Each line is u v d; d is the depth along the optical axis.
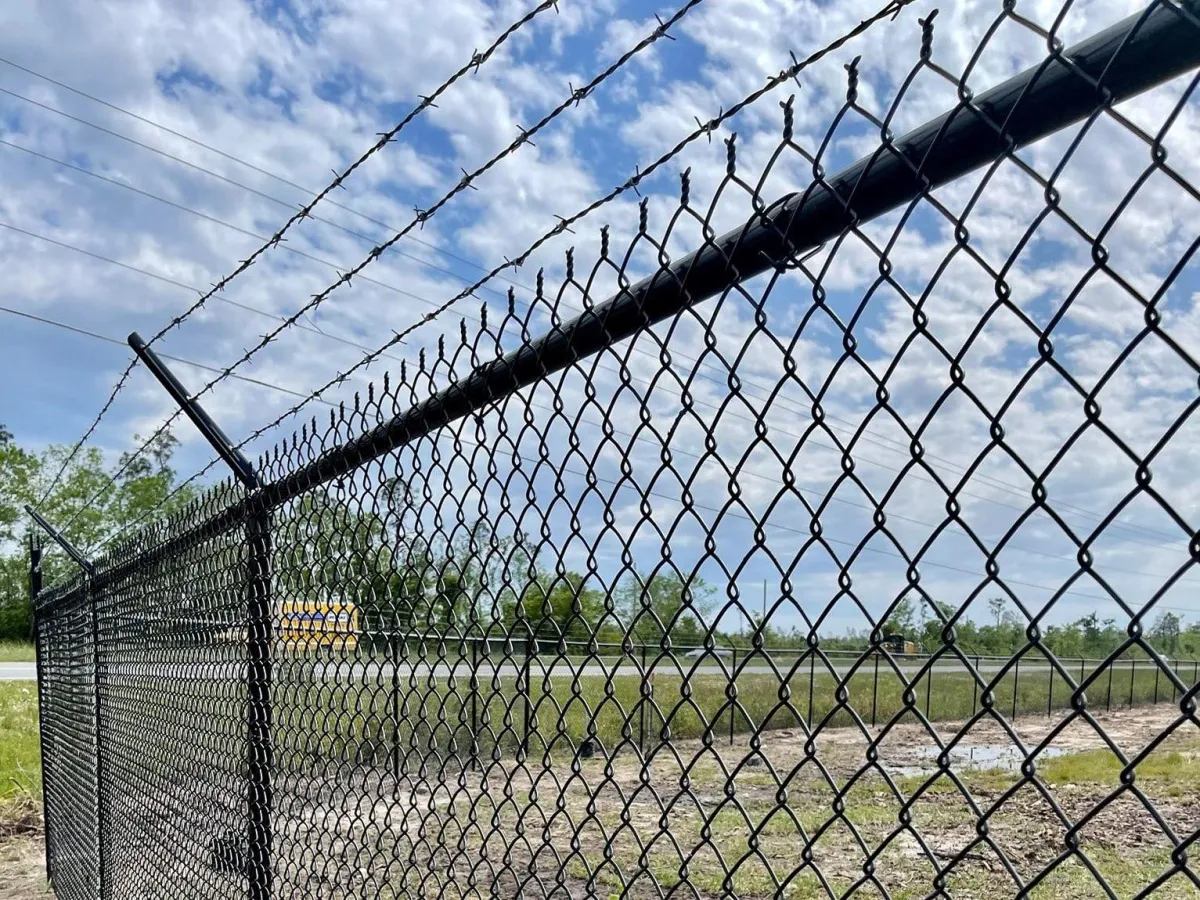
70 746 5.32
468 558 1.67
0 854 6.78
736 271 1.11
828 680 15.02
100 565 4.43
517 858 5.32
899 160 0.92
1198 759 10.19
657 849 6.13
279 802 2.43
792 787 8.61
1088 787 8.70
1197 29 0.72
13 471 37.75
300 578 2.36
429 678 1.80
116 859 4.21
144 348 2.93
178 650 3.29
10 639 29.98
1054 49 0.80
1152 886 0.72
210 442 2.75
